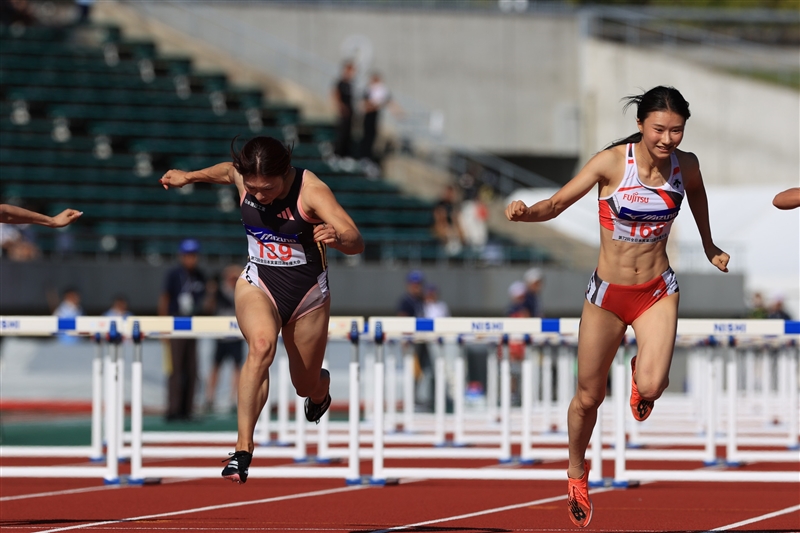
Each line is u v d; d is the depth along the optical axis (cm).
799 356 5200
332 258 6750
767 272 7231
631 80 9938
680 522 2141
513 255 7031
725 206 7988
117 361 2661
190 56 8638
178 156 7462
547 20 10144
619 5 13875
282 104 8388
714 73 9631
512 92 10069
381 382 2655
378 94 7938
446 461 3356
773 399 5078
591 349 1750
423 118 9144
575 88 10181
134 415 2705
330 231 1551
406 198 7538
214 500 2453
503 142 10050
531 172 10375
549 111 10125
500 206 8112
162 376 5441
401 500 2472
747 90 9569
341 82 7906
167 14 9206
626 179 1664
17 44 8238
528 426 3083
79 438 4072
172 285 4438
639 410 1781
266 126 8125
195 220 6944
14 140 7256
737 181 9600
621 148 1681
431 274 6481
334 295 6362
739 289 6719
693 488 2717
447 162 8831
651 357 1673
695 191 1752
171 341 4616
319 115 8581
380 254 6812
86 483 2769
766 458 2997
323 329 1788
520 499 2511
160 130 7688
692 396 4919
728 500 2491
